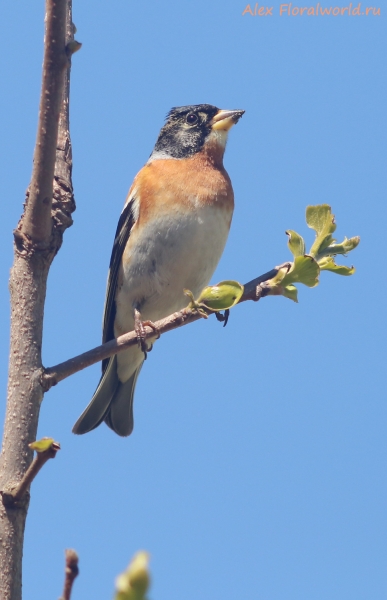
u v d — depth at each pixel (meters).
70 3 7.93
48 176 6.49
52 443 5.15
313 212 7.32
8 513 5.49
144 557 2.60
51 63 6.24
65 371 6.49
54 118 6.38
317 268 6.93
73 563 3.60
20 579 5.43
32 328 6.46
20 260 6.61
